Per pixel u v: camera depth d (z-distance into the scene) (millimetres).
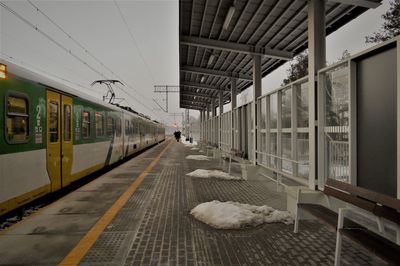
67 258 3295
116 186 7562
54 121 6379
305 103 5695
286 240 3812
